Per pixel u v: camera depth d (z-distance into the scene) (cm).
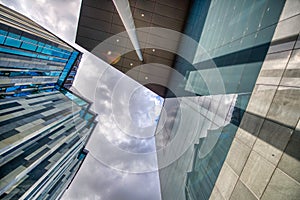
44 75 4562
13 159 2775
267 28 1128
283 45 938
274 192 763
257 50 1175
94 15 3531
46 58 4066
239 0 1684
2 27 2339
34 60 3588
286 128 781
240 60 1371
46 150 3466
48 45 3797
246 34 1387
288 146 751
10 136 2683
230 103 1364
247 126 1067
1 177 2380
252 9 1386
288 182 714
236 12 1684
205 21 2597
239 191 987
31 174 3083
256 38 1229
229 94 1414
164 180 3166
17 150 2984
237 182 1028
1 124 2839
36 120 3494
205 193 1414
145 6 3434
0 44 2484
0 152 2389
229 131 1280
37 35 3219
